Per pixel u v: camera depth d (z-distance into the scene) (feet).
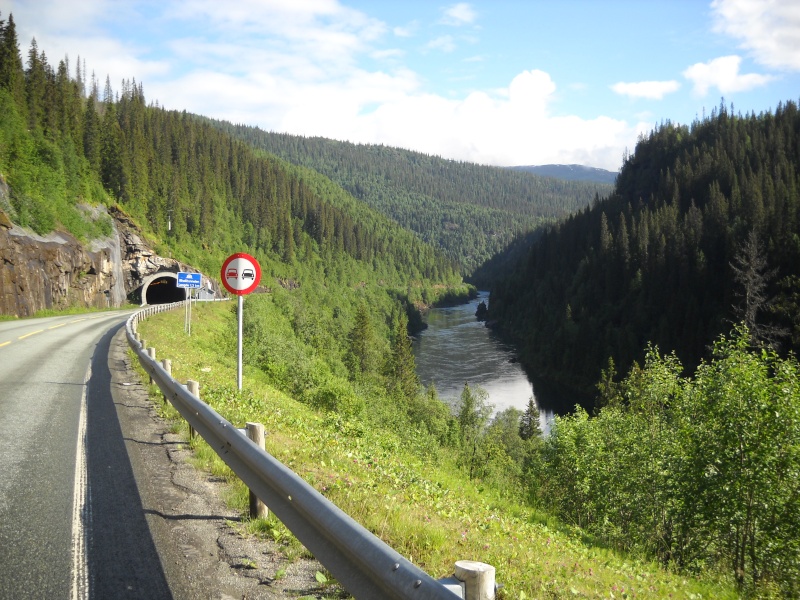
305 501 12.46
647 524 56.59
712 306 316.60
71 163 262.47
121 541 15.14
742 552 44.06
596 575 22.62
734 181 519.60
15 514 16.90
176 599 12.07
